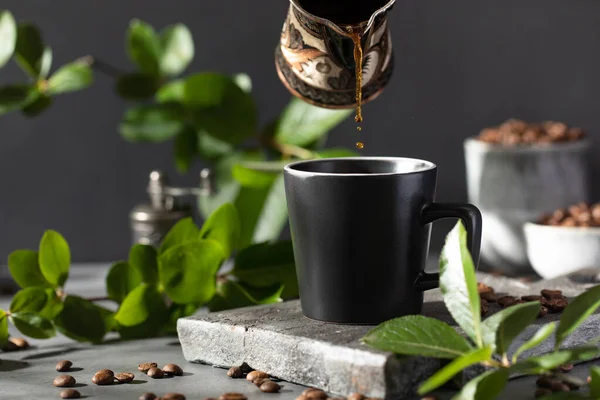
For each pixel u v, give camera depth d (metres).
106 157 1.60
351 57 0.85
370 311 0.84
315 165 0.88
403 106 1.58
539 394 0.80
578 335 0.86
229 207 0.96
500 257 1.26
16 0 1.55
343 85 0.87
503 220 1.25
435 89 1.57
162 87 1.27
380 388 0.78
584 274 1.00
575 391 0.81
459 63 1.56
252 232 1.19
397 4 1.55
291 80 0.88
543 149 1.24
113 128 1.59
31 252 0.96
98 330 0.96
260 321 0.86
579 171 1.26
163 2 1.56
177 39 1.28
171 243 0.97
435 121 1.57
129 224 1.62
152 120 1.23
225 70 1.57
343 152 1.18
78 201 1.61
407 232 0.83
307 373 0.82
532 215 1.24
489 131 1.32
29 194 1.61
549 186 1.24
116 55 1.57
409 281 0.84
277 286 0.97
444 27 1.55
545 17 1.53
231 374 0.86
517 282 0.96
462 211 0.83
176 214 1.12
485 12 1.54
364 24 0.84
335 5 0.87
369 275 0.83
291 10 0.86
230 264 1.29
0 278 1.24
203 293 0.95
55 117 1.59
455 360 0.75
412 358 0.79
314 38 0.85
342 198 0.82
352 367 0.79
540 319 0.85
